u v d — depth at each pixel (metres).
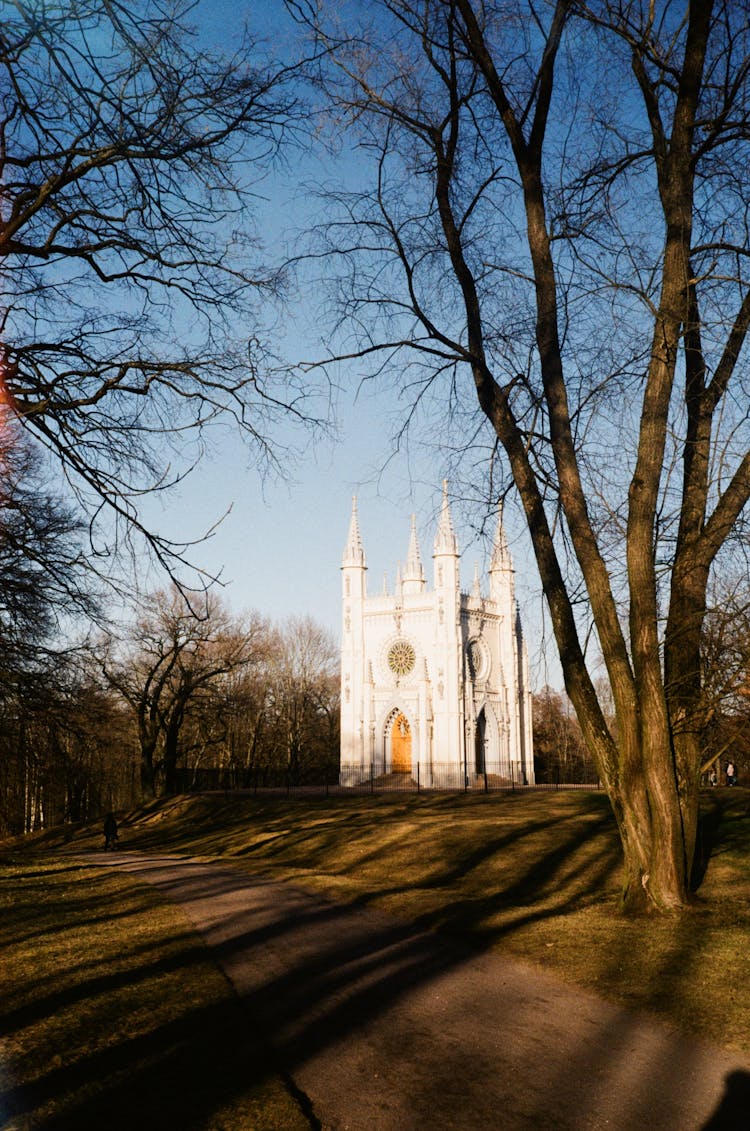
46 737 28.28
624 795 15.44
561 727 95.81
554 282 16.16
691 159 15.32
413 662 86.44
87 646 26.19
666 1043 8.91
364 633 89.06
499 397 16.45
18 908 19.83
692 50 14.70
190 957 13.30
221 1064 8.19
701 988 10.60
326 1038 9.24
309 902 20.12
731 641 15.60
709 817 28.83
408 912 17.83
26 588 18.14
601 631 15.62
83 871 30.81
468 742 85.38
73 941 14.98
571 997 10.71
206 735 77.75
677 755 15.98
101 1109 7.03
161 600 63.72
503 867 24.86
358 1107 7.39
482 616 89.69
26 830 72.38
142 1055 8.45
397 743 87.50
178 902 20.61
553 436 16.12
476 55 15.23
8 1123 6.71
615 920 14.73
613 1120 7.05
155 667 66.38
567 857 25.19
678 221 14.96
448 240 16.58
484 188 16.52
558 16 14.84
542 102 15.72
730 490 15.63
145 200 10.75
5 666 24.48
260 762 101.94
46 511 17.38
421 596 86.75
